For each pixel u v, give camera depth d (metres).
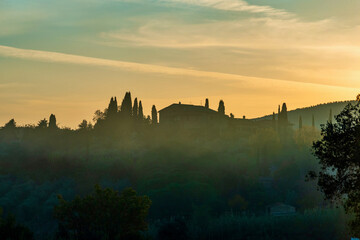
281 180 133.50
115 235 64.19
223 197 122.62
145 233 81.75
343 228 81.62
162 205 111.81
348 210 40.78
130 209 65.31
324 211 92.31
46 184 135.50
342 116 40.16
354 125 39.41
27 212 115.38
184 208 110.94
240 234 88.56
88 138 170.25
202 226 93.94
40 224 107.94
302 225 87.75
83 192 130.62
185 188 115.44
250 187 125.88
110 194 66.69
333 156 39.50
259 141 161.75
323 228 85.00
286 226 88.81
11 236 58.19
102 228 65.38
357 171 39.16
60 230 66.38
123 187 132.38
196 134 177.00
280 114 194.00
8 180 138.88
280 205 113.50
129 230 65.94
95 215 65.06
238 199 117.06
